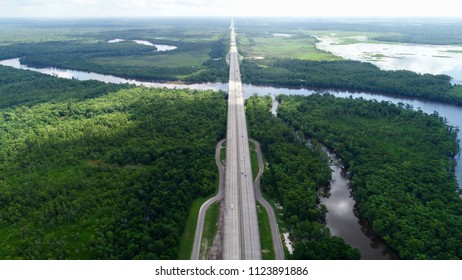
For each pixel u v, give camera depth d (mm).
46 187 185625
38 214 165125
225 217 166250
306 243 145250
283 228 163625
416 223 159875
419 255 140875
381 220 161250
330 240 147250
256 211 171125
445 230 151750
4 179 198375
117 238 149000
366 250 156250
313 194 183875
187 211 171625
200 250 149125
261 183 196000
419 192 183000
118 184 187500
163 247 142875
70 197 177875
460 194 182750
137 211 163250
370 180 195625
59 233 156625
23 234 154750
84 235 155125
